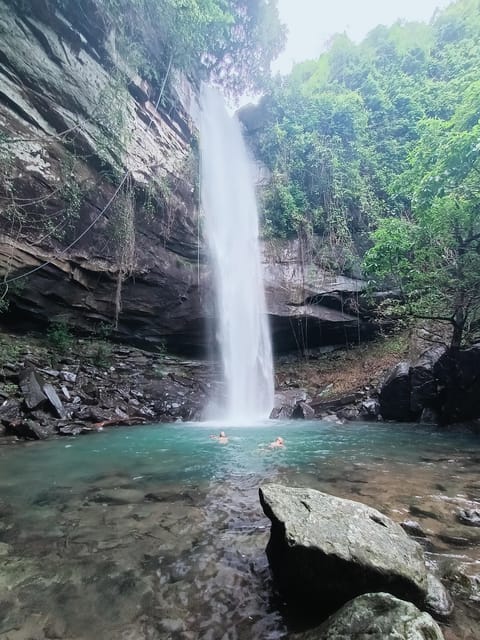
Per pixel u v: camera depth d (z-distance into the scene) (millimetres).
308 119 22766
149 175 14820
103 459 7113
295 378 18906
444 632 2299
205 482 5566
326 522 3014
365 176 21078
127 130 13547
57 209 11773
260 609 2609
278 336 19781
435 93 22125
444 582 2838
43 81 10727
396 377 13109
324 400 15625
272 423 13070
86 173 12453
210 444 8805
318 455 7496
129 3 12797
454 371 11141
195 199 17703
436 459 7035
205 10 16281
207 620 2486
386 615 2100
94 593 2758
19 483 5527
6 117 10094
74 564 3162
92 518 4156
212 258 18562
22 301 12539
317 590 2623
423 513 4180
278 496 3406
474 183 9453
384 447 8328
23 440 8805
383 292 17797
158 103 15273
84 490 5195
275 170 22062
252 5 20484
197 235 17578
